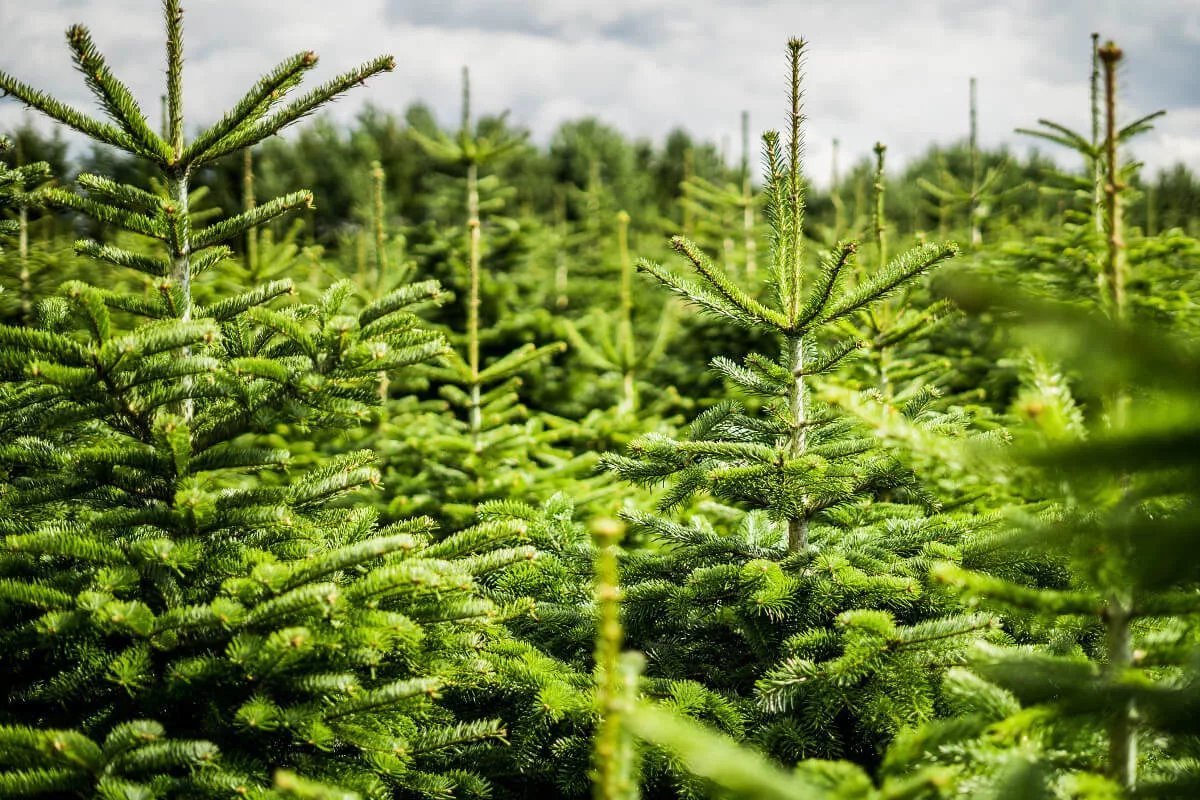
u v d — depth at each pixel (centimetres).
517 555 286
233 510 266
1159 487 134
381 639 241
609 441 686
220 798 222
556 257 1347
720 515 445
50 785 214
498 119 1039
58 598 243
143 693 246
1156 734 174
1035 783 149
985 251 752
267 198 1794
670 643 343
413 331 297
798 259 331
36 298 483
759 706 271
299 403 259
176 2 286
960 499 381
